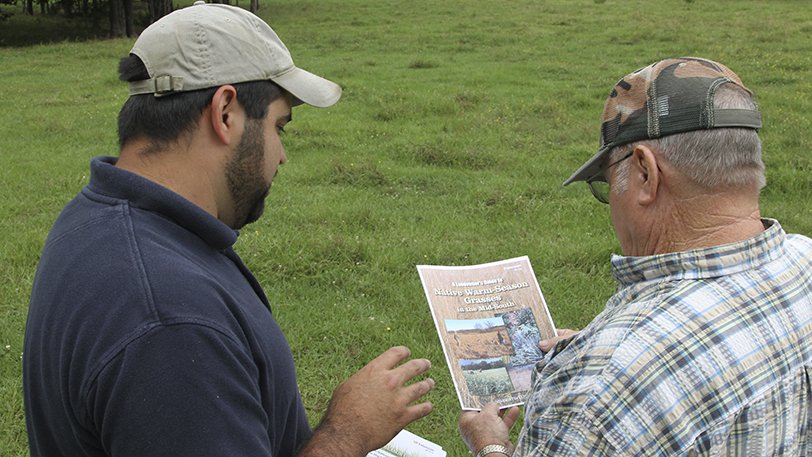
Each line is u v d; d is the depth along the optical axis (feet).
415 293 15.21
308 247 16.88
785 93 35.22
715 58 44.98
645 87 4.84
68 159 25.45
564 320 14.35
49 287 4.50
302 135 28.07
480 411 6.63
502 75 41.50
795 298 4.63
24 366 4.78
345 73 43.37
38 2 99.96
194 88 4.75
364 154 25.82
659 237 4.84
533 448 4.75
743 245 4.63
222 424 4.14
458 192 21.97
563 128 29.78
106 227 4.54
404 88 37.70
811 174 22.72
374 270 16.07
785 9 69.87
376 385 5.29
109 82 41.98
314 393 12.32
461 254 17.07
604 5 78.07
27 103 35.70
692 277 4.63
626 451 4.33
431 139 27.71
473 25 66.13
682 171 4.68
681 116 4.66
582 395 4.49
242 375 4.33
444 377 12.64
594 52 49.55
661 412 4.32
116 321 4.17
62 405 4.38
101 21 87.66
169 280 4.30
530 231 18.80
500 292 7.50
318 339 13.71
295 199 20.99
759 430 4.33
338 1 94.79
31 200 21.13
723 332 4.42
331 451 4.99
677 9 72.54
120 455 4.05
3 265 16.57
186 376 4.10
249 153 4.95
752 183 4.73
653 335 4.44
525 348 7.14
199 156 4.84
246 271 5.53
